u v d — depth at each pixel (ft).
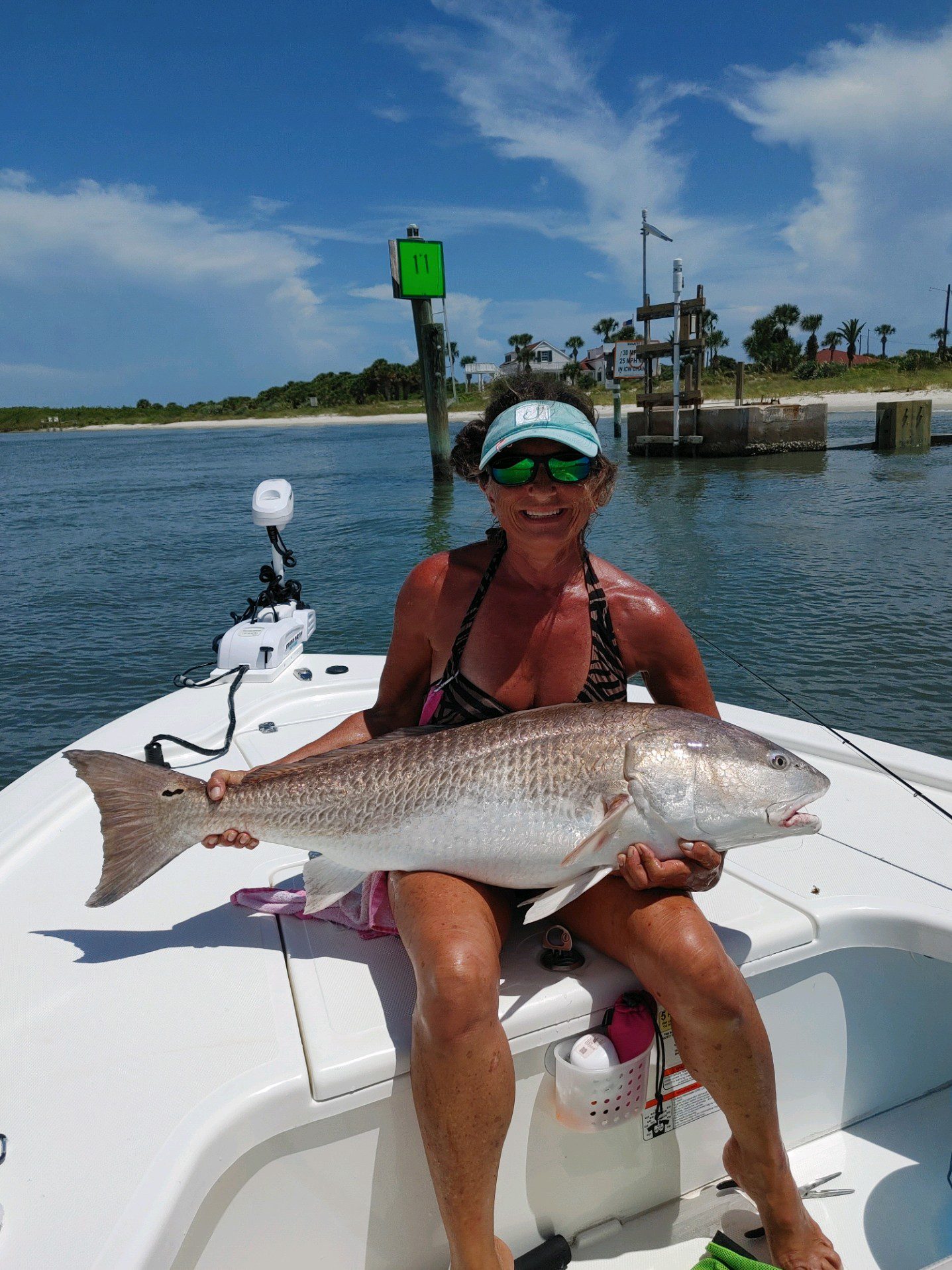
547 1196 6.27
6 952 6.92
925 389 226.38
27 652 30.01
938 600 32.24
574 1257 6.38
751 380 250.98
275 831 6.48
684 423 96.73
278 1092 5.27
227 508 68.95
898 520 50.19
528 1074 5.93
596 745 5.93
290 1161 5.42
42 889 7.97
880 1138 7.34
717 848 6.02
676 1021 5.58
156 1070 5.51
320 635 31.32
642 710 6.18
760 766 5.83
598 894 6.20
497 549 7.04
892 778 9.60
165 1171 4.79
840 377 243.40
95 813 9.51
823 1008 7.05
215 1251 5.26
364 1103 5.45
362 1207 5.67
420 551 46.16
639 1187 6.59
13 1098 5.33
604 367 265.34
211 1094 5.27
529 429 6.09
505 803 5.95
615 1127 6.03
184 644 30.68
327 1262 5.68
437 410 76.02
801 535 46.47
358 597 36.55
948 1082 7.80
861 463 83.76
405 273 71.87
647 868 5.73
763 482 71.72
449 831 6.04
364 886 6.94
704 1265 5.88
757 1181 5.72
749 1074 5.44
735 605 32.78
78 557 47.73
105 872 6.50
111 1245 4.42
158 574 42.73
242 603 36.45
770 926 6.72
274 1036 5.78
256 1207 5.39
